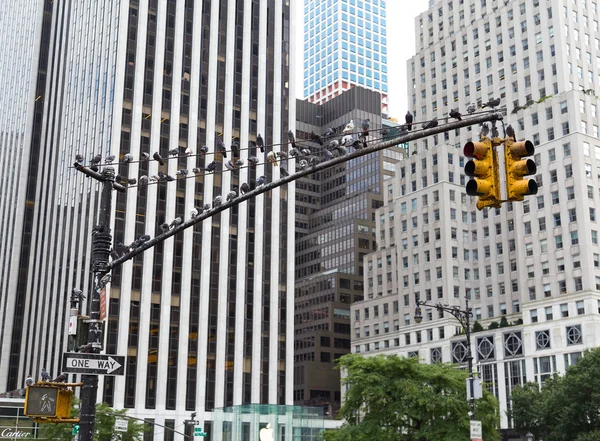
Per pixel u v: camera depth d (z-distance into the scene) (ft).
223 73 393.50
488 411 174.70
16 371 426.51
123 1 372.38
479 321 433.48
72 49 425.28
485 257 446.19
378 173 644.69
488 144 51.16
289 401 372.99
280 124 405.18
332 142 69.00
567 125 398.42
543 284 391.04
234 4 407.44
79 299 81.66
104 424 230.27
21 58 500.74
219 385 352.28
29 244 445.78
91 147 373.61
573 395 243.81
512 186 50.11
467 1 506.89
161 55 374.84
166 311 347.36
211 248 367.86
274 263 386.11
